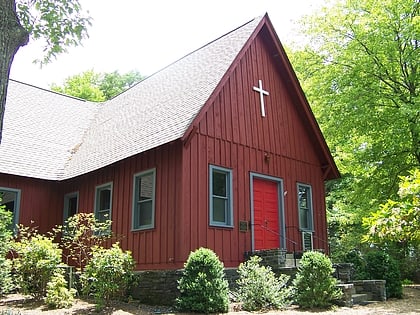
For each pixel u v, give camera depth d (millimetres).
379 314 9148
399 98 17125
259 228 13078
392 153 17438
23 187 15328
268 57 15148
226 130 12836
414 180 4574
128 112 16781
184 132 11008
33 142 16656
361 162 18000
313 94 19078
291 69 15195
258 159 13633
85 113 20984
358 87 16906
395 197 16969
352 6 17578
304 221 14922
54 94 21188
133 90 19578
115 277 10195
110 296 10367
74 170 15195
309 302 10094
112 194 13719
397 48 16641
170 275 10805
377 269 12867
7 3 5277
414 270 19516
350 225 22562
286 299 10469
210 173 11984
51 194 16047
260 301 9953
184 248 10820
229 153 12734
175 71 16859
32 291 10945
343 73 17812
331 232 24828
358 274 13109
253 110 13938
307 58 19266
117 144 14141
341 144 19891
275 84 15125
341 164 19156
